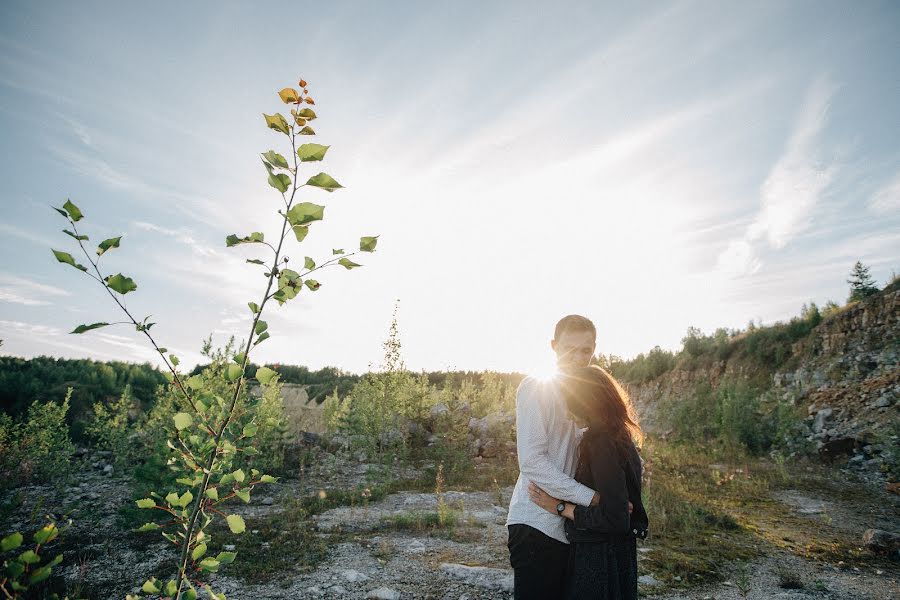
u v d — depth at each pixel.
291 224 1.64
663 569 4.72
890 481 8.44
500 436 12.40
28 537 5.37
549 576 1.90
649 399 21.59
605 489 1.82
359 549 5.11
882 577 4.62
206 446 1.85
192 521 1.82
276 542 5.27
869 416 10.97
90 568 4.42
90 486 8.30
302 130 1.63
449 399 14.66
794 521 6.57
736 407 12.47
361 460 11.31
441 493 8.06
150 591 1.78
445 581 4.27
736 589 4.29
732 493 8.12
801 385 14.17
